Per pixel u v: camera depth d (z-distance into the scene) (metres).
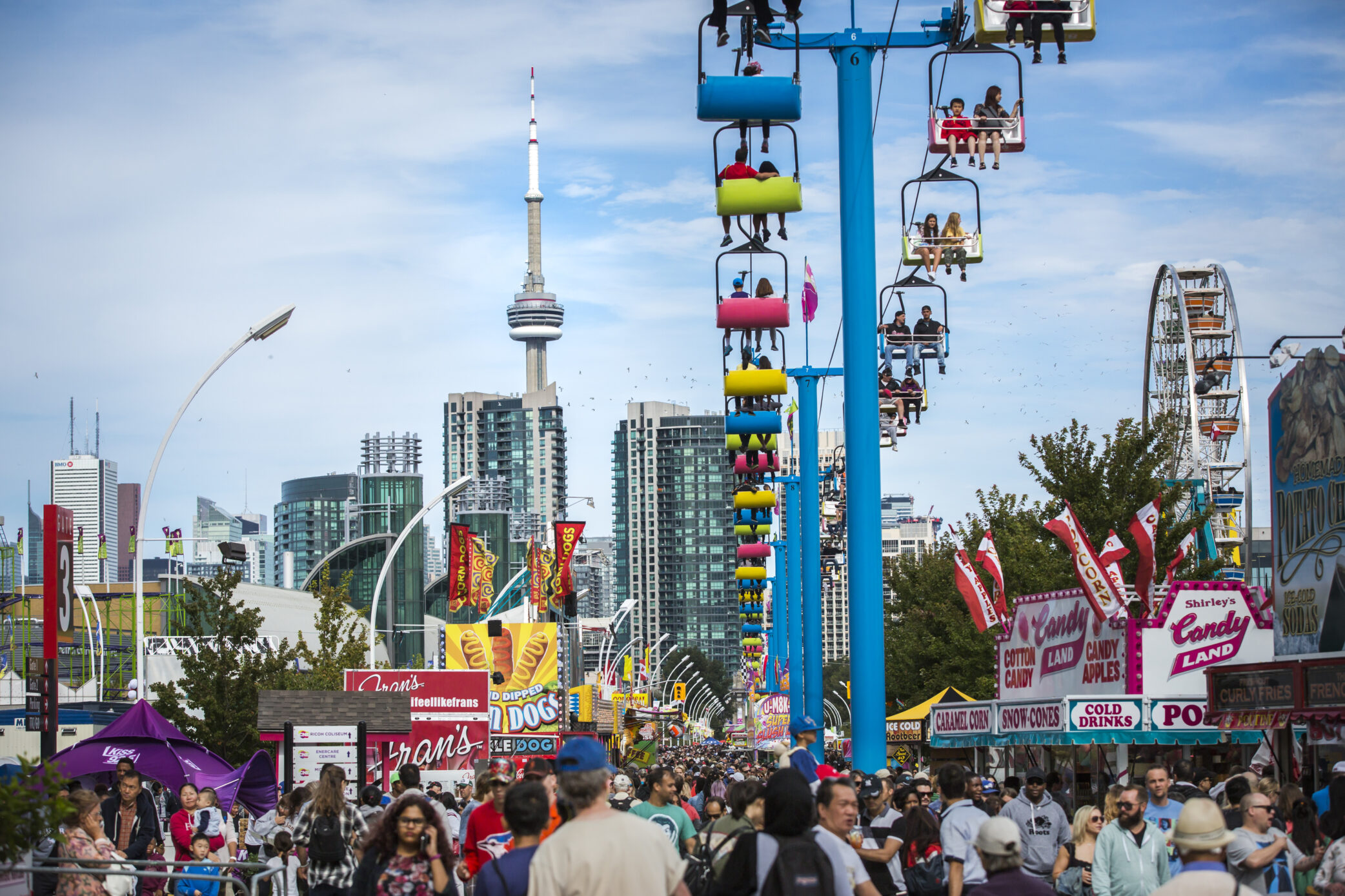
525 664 65.12
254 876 17.14
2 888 15.30
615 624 148.88
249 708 53.47
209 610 56.12
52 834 15.02
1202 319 78.19
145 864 17.31
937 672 73.75
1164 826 17.98
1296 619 34.22
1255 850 14.93
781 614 104.12
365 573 165.50
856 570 26.81
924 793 24.48
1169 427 60.47
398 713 37.00
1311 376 33.66
